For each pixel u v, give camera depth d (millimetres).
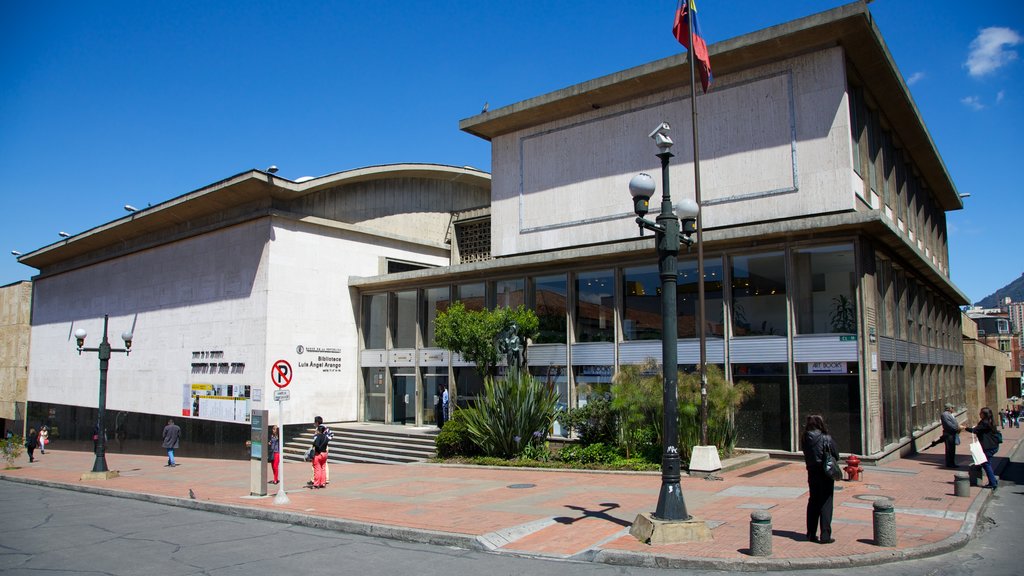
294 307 28391
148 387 33594
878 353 19266
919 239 31391
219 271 30172
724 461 17203
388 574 8844
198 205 30484
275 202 28641
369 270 31438
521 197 26922
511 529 11000
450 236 35062
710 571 8719
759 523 8930
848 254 18516
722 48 21266
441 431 22750
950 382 34781
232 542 11227
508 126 27328
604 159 24781
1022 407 56125
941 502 12734
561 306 23844
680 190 22781
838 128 19953
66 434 39969
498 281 25906
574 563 9273
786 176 20719
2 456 32812
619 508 12633
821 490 9555
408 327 29172
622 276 22516
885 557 8875
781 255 19484
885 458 18656
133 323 35344
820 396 18469
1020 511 12805
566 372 23203
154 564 9648
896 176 27781
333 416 29156
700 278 17062
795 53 20875
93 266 39531
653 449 18578
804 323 18984
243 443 27672
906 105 24469
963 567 8719
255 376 27562
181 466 25750
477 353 22156
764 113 21328
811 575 8422
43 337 43875
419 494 15219
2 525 13328
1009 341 79125
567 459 19422
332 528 12234
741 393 18062
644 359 21281
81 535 12094
